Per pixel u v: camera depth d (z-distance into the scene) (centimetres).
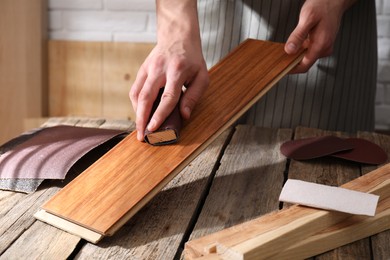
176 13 141
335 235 102
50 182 125
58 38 252
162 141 121
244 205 117
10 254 99
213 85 137
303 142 144
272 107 178
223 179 128
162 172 113
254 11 175
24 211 113
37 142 136
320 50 146
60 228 106
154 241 104
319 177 130
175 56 129
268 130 157
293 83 176
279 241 95
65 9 248
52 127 147
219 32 179
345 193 106
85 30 249
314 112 178
